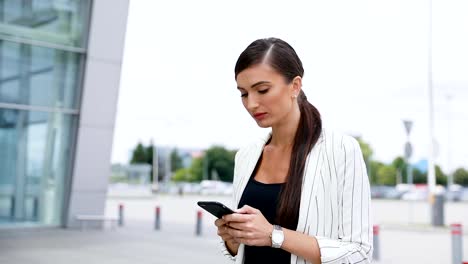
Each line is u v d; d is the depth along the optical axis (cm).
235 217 167
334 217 177
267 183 190
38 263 862
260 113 179
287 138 191
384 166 8175
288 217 178
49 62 1396
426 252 1172
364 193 177
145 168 5975
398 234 1638
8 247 1049
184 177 8506
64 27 1404
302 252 169
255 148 203
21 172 1377
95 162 1451
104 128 1457
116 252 1008
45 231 1367
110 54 1438
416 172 8012
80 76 1431
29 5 1355
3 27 1322
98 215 1464
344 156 178
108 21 1423
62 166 1438
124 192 5409
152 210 2706
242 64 177
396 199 5547
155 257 958
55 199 1430
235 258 206
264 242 169
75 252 996
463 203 4591
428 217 2483
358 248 171
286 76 177
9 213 1359
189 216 2255
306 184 179
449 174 5575
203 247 1116
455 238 902
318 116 191
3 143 1351
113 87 1456
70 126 1442
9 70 1342
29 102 1373
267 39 180
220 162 8394
